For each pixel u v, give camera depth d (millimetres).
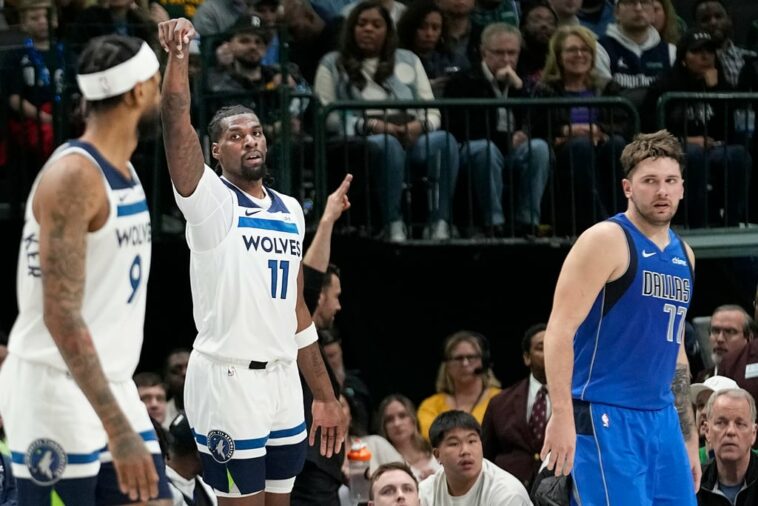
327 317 21375
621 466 14516
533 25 26125
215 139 14352
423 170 23828
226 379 14086
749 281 26922
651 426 14695
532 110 24516
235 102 22938
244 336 14062
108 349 11023
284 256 14320
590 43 25062
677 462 14875
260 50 23016
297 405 14617
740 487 18469
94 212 10695
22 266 10945
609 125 24531
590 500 14555
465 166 23984
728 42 26531
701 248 24812
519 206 24281
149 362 25359
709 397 19109
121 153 10969
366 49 24312
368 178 23547
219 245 13977
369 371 25922
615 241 14367
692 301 27109
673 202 14461
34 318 10922
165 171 23422
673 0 30859
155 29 23422
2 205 23688
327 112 23219
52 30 22844
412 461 21812
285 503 14781
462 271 25891
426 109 23578
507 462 21047
